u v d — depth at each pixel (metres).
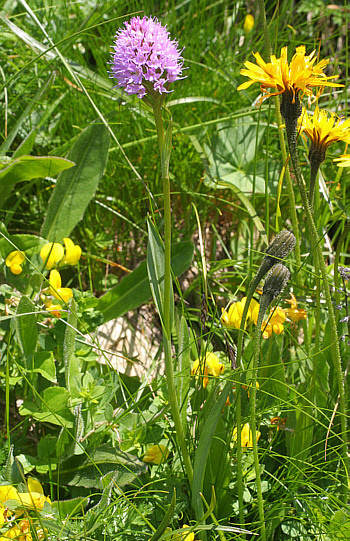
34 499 1.40
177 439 1.57
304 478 1.69
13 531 1.37
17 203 2.51
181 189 2.85
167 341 1.42
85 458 1.65
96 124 2.31
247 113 2.56
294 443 1.66
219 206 2.89
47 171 2.12
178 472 1.68
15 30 2.42
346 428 1.67
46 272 2.20
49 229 2.35
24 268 2.02
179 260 2.25
